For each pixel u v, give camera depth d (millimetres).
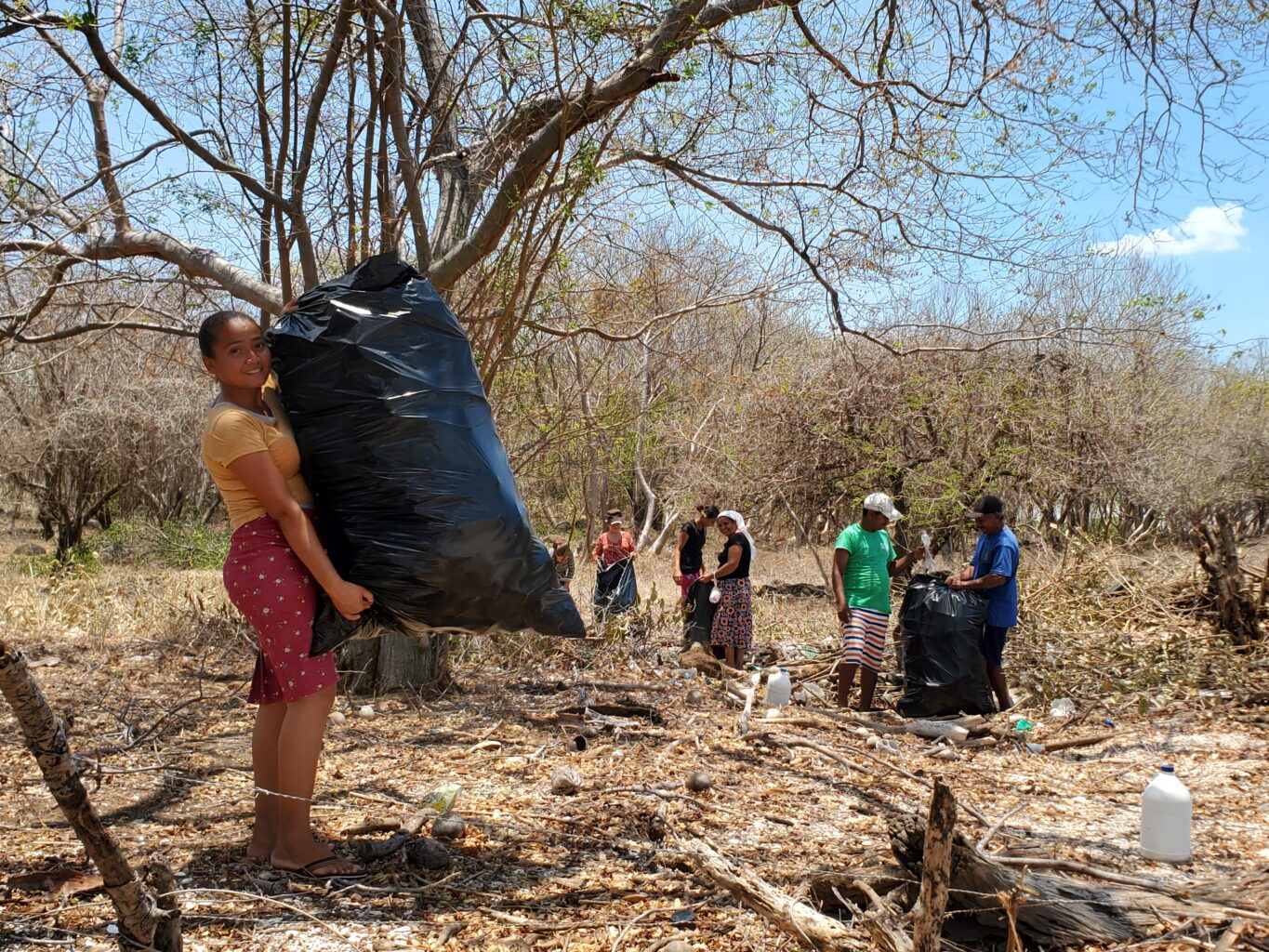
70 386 19094
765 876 3451
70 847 3586
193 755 4973
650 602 9430
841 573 7324
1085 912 3096
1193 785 5113
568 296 8375
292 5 6820
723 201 7582
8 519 33219
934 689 6766
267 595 3201
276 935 2916
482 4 7129
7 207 5980
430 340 3365
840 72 7156
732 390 16938
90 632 8672
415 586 3217
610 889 3357
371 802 4234
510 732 5695
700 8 6238
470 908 3170
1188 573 9969
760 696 7090
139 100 6480
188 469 23688
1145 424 17500
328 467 3256
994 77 7031
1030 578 10484
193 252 7031
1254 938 3000
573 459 15000
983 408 15172
